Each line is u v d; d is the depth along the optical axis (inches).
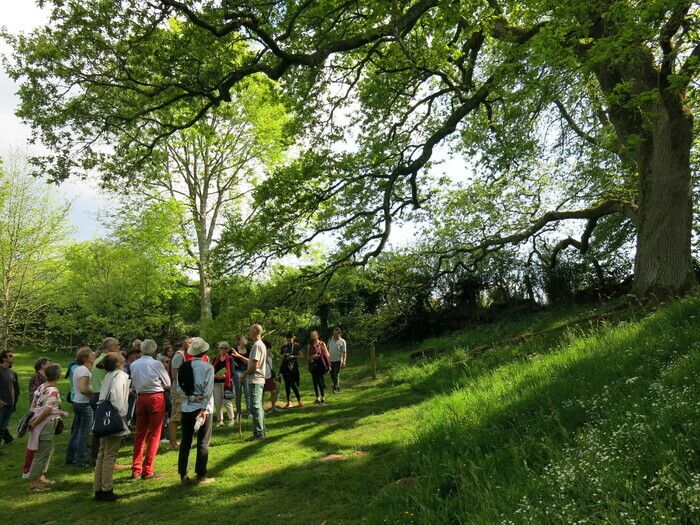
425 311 911.7
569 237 685.3
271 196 454.3
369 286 668.1
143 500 233.0
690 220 418.3
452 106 597.3
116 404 241.6
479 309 902.4
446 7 364.8
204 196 1033.5
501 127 421.1
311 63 406.6
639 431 138.0
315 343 479.8
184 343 351.6
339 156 465.4
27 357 1217.4
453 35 540.4
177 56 418.3
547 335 469.4
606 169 623.5
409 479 194.4
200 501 223.3
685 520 96.7
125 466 303.0
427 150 474.3
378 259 701.9
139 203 967.0
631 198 561.6
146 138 516.7
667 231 413.4
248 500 217.5
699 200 609.6
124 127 445.7
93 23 375.6
